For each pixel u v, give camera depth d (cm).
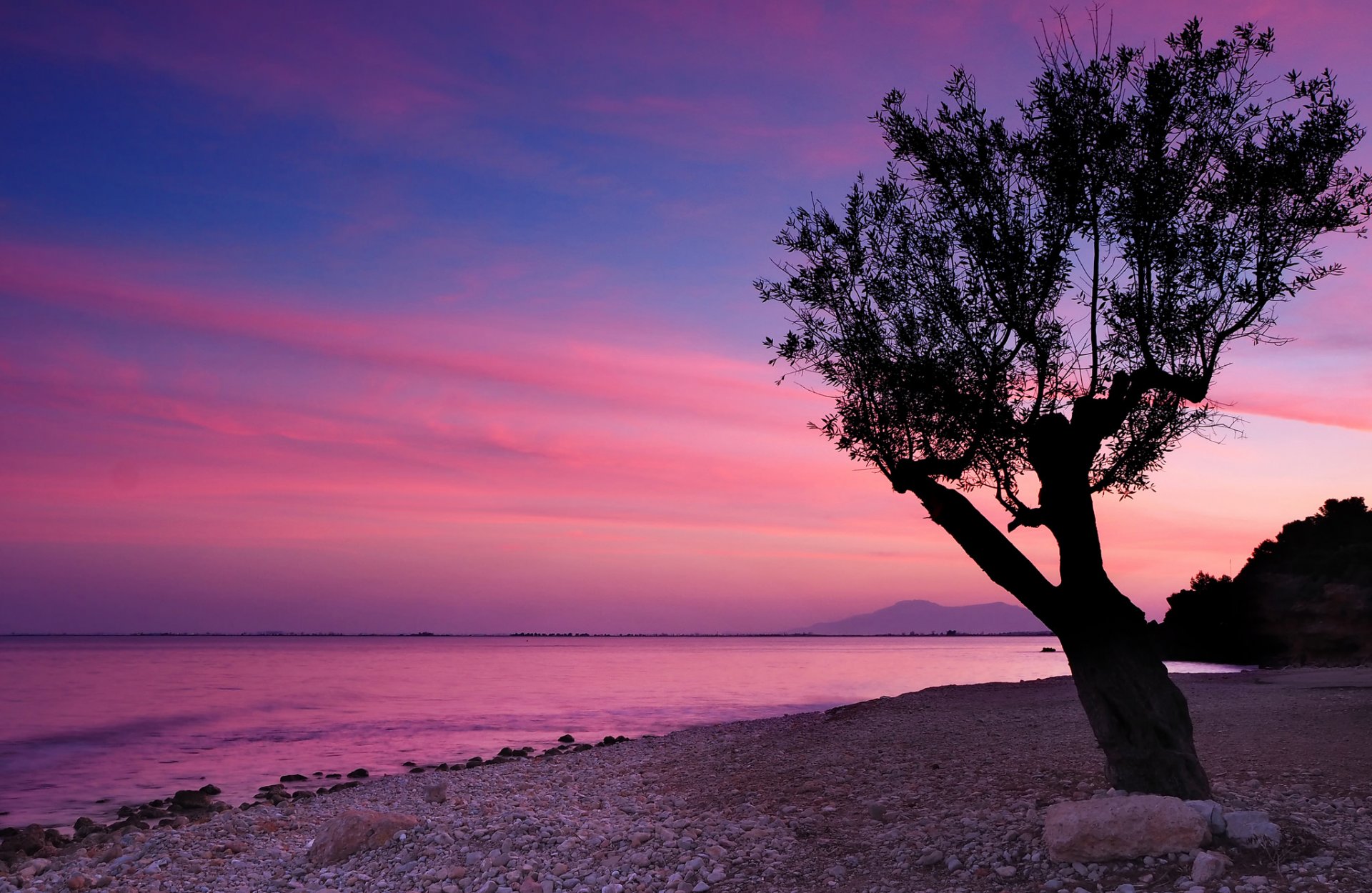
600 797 1602
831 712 2648
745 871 992
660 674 9019
